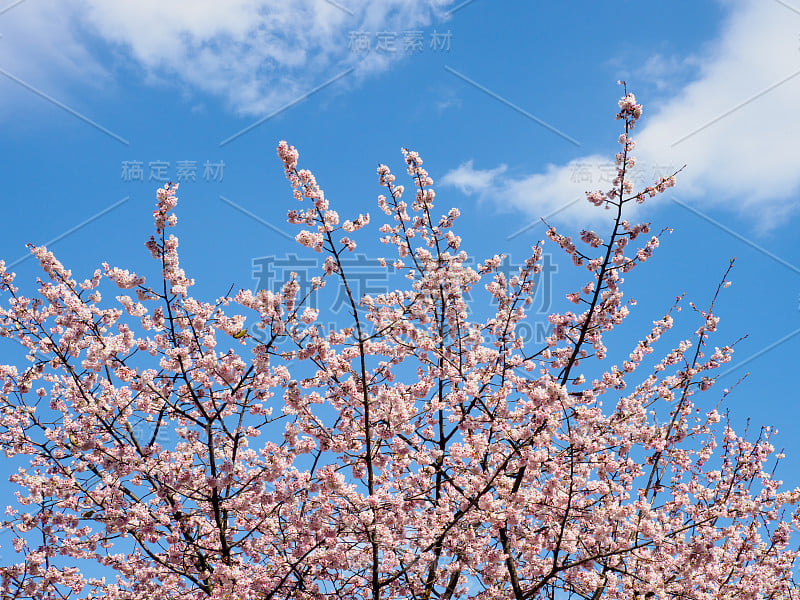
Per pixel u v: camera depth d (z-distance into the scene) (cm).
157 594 605
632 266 608
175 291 532
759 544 708
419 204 725
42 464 611
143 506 596
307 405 572
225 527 621
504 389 640
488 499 541
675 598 632
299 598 607
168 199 520
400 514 568
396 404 558
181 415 602
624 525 598
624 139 571
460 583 684
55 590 640
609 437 625
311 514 574
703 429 771
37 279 616
